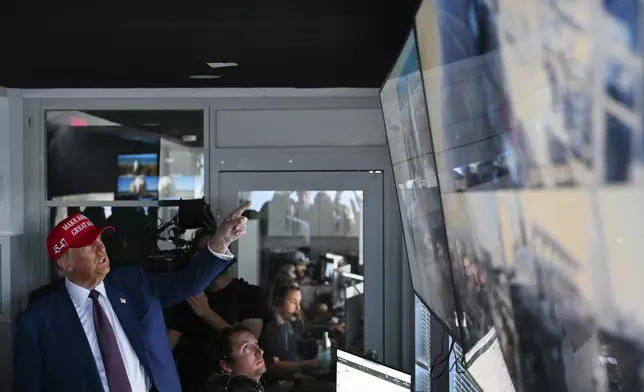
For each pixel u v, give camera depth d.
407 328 3.03
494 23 0.75
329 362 3.12
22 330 1.96
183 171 3.14
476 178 0.90
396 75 1.80
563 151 0.55
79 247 1.98
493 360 0.89
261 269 3.15
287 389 3.11
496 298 0.84
